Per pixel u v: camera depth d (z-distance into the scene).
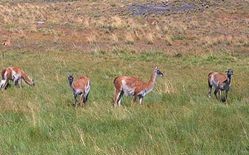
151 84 36.94
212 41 87.12
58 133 26.22
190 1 130.75
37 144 24.19
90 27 103.62
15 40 89.88
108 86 46.09
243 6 120.94
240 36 91.75
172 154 21.80
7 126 28.09
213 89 44.34
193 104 34.66
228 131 25.44
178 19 113.00
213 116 29.41
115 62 67.69
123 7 130.25
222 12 116.50
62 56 72.94
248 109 31.53
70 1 146.75
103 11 126.81
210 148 22.62
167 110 31.73
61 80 50.12
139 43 88.38
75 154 22.16
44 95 40.50
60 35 94.62
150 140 23.84
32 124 27.75
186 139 24.17
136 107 33.81
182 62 69.00
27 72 56.56
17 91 43.12
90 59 70.25
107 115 30.64
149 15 118.88
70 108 34.44
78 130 25.81
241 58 73.19
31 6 133.75
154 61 70.00
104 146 23.03
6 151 22.88
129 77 36.88
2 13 122.56
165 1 133.25
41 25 106.50
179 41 89.62
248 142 23.12
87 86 36.94
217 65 66.25
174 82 48.59
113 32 98.62
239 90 43.06
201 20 110.94
